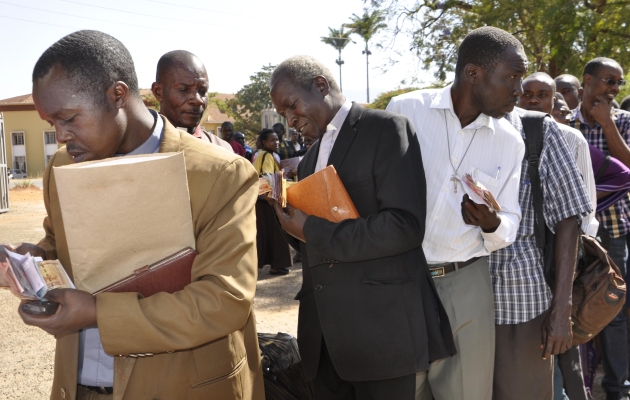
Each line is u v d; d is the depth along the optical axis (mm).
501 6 13680
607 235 3793
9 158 47781
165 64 3248
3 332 5340
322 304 2295
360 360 2238
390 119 2252
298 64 2316
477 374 2453
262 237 7355
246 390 1805
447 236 2455
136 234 1452
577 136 2895
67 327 1413
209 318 1479
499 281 2574
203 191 1595
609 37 12898
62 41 1481
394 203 2135
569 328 2494
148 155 1490
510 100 2346
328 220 2201
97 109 1477
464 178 2205
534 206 2559
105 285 1504
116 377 1575
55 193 1719
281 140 10859
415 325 2230
